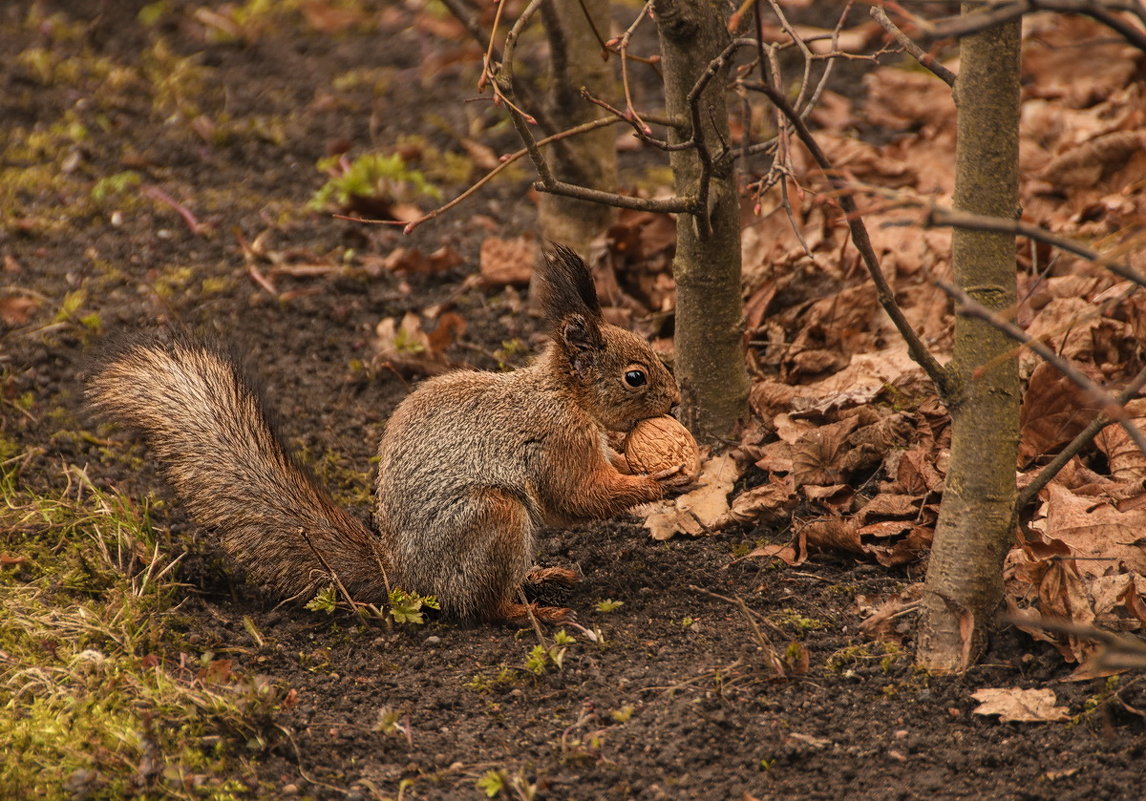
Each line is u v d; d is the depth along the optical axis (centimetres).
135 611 883
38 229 1469
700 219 952
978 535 780
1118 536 872
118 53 1944
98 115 1753
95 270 1390
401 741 758
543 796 705
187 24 2042
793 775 720
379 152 1659
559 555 1019
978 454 770
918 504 953
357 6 2105
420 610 928
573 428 959
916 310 1202
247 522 953
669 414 1086
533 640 884
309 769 732
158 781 709
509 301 1352
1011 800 688
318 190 1585
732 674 811
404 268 1404
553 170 1323
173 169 1633
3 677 806
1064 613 790
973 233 740
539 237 1381
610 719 770
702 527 1011
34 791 698
